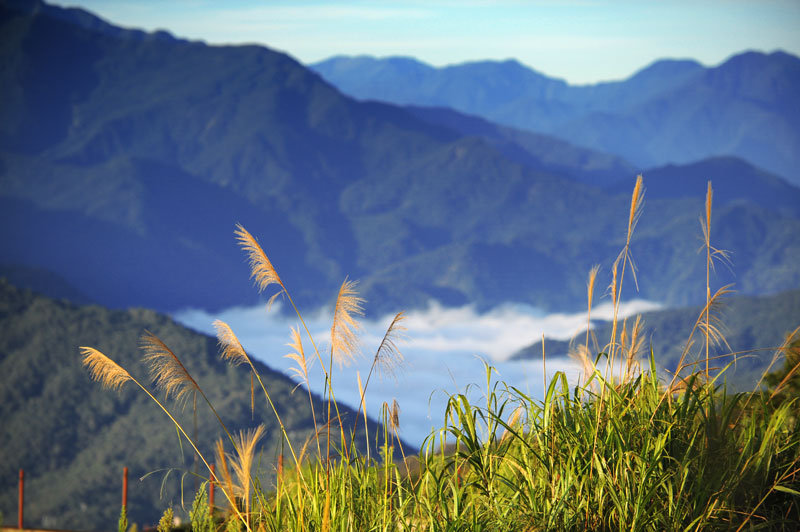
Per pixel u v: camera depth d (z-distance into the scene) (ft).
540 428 9.52
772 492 9.27
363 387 8.91
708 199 9.32
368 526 9.12
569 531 8.71
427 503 8.89
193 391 8.48
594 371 9.51
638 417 9.46
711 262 9.56
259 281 8.86
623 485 8.81
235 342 8.73
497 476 9.18
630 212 9.23
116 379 8.39
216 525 9.43
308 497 9.41
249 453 8.41
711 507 8.53
